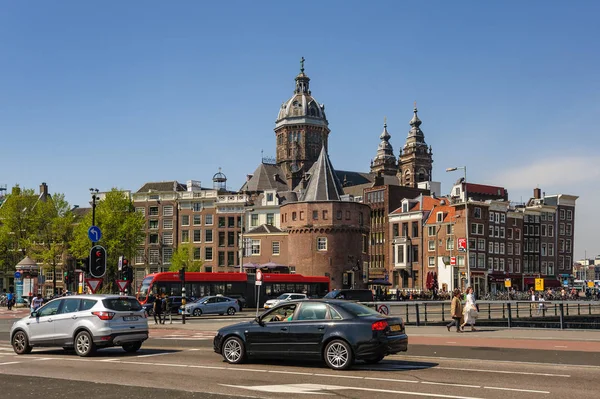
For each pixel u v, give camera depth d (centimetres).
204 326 3769
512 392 1335
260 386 1419
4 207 8431
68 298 2127
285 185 12475
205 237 10375
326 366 1775
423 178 15850
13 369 1747
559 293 9038
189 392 1338
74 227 8594
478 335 2888
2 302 7356
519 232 10556
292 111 13525
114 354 2131
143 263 10406
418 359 1948
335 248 7244
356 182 14225
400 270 10612
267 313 1833
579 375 1588
